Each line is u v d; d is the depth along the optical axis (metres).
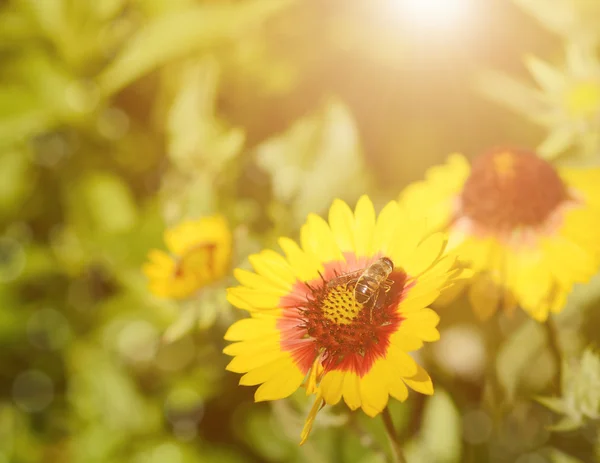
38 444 0.60
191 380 0.58
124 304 0.55
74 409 0.60
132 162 0.63
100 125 0.61
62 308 0.63
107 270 0.62
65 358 0.61
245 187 0.55
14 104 0.56
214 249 0.45
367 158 0.61
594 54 0.52
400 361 0.37
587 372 0.40
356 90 0.63
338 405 0.42
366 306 0.39
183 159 0.55
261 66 0.63
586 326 0.48
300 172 0.55
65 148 0.63
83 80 0.60
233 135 0.54
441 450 0.47
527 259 0.44
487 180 0.45
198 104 0.55
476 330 0.52
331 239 0.40
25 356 0.63
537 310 0.43
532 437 0.49
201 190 0.53
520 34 0.62
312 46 0.64
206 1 0.60
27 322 0.62
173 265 0.45
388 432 0.38
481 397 0.51
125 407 0.57
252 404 0.57
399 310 0.38
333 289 0.39
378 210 0.54
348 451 0.49
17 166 0.62
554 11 0.54
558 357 0.43
